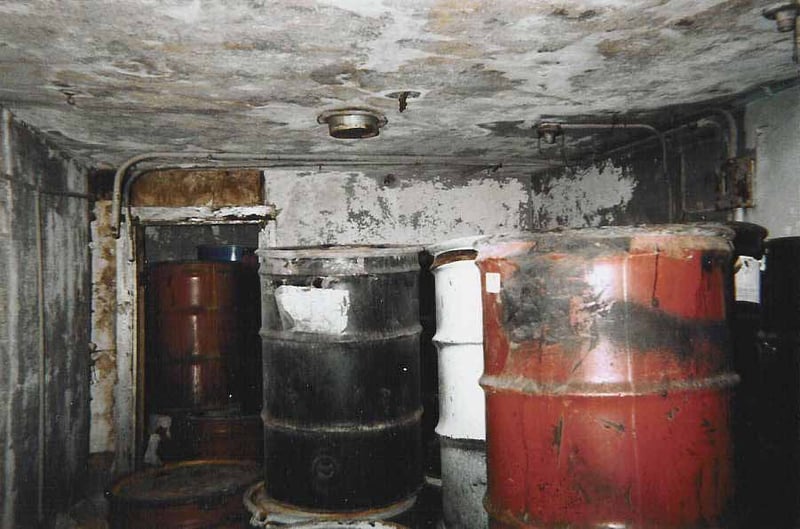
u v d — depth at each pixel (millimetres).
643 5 1832
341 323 2705
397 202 4723
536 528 1816
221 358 4473
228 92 2582
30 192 3119
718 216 3191
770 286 2338
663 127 3414
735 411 1866
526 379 1849
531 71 2410
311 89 2562
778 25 1918
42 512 3199
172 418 4270
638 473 1721
